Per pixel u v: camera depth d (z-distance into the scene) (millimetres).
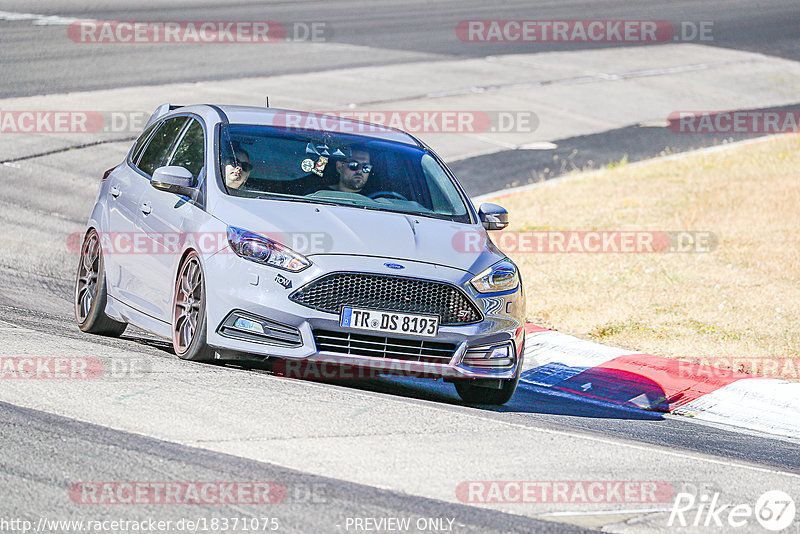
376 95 86062
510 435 23719
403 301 26203
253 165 29047
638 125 84938
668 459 23344
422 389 30984
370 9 130625
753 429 29922
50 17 107812
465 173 68188
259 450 20281
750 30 127875
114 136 68375
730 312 40844
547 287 44219
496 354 27469
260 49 101062
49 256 45031
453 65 100500
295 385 25953
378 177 30156
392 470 19938
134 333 34594
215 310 26156
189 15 116375
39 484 17562
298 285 25672
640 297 42750
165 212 29156
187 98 78750
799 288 44062
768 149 74438
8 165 60562
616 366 34906
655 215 57250
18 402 22016
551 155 74312
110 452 19391
